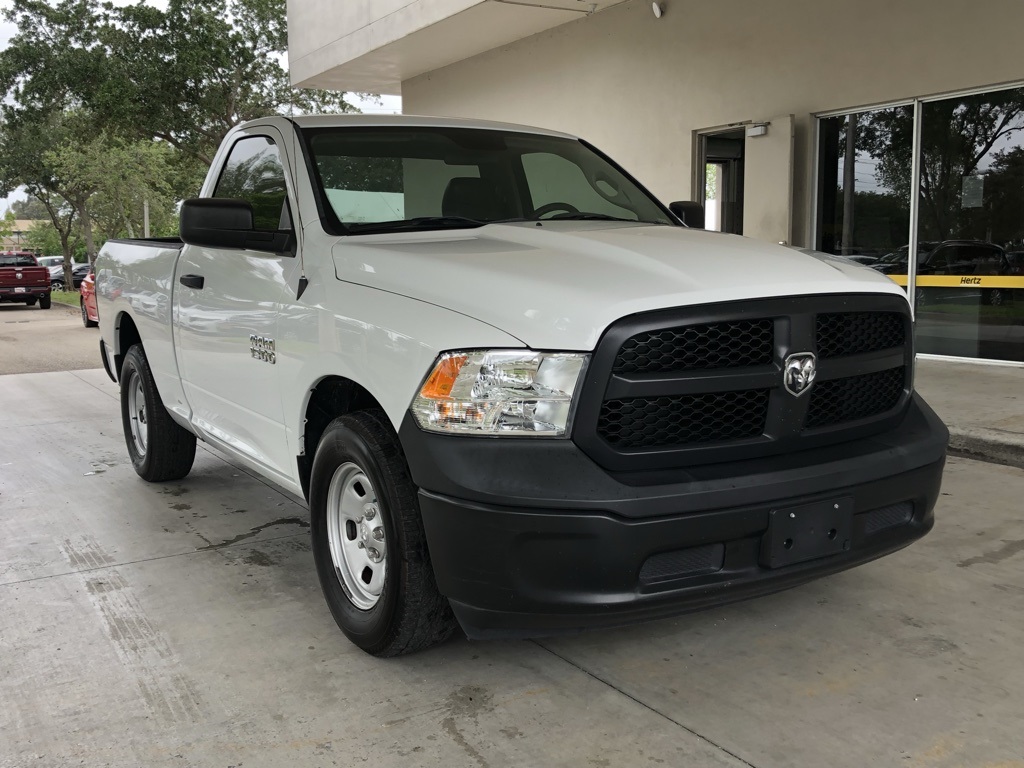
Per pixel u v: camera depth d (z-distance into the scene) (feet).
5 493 17.76
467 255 9.79
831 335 9.24
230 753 8.34
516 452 8.14
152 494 17.54
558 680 9.64
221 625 11.24
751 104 33.91
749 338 8.64
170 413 16.65
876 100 29.76
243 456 13.29
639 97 38.93
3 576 13.08
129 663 10.22
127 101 91.81
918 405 10.56
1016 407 21.90
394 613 9.48
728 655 10.16
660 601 8.28
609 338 8.05
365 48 48.49
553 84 43.75
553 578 8.13
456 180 12.98
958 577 12.37
